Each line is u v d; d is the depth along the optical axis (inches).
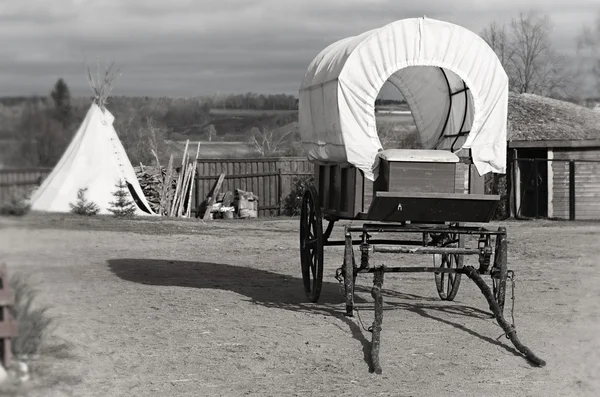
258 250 765.3
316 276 468.8
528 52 1886.1
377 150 407.5
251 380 327.6
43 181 1061.1
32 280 504.1
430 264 674.2
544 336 406.3
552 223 1123.9
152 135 1588.3
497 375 342.6
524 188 1268.5
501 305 417.1
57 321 395.2
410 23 410.0
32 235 732.0
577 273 621.9
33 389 298.4
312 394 312.7
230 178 1353.3
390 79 498.6
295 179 1386.6
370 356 365.1
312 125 470.9
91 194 1077.1
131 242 782.5
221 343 378.3
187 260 674.2
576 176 1235.9
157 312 436.1
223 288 530.3
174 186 1321.4
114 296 477.4
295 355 363.9
